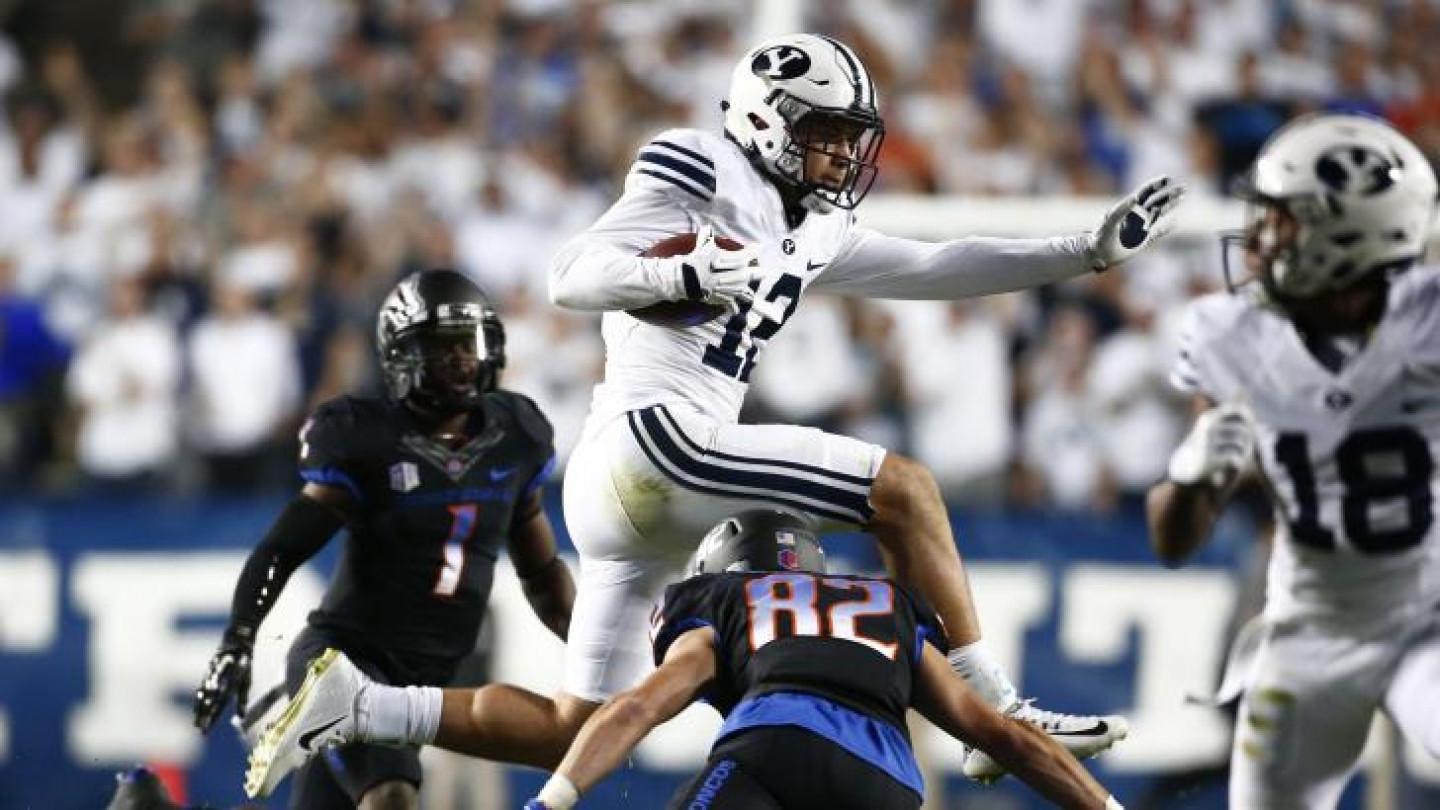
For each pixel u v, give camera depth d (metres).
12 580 29.17
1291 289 15.36
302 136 37.38
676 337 15.82
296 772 18.20
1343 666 15.93
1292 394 15.56
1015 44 38.31
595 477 15.96
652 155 15.85
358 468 17.58
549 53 38.50
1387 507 15.46
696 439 15.47
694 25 39.03
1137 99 38.19
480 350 17.59
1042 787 14.09
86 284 34.72
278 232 34.97
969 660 15.59
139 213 35.25
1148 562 29.22
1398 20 39.44
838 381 32.31
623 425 15.70
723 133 16.52
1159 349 33.28
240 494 32.47
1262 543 28.06
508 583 27.97
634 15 38.97
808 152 16.08
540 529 18.56
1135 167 37.59
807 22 38.00
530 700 16.33
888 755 13.80
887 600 14.43
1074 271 16.94
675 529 15.83
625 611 16.44
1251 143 38.12
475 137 37.38
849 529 15.85
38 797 28.88
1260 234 15.38
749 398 32.28
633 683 16.50
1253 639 16.66
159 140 37.06
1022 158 36.97
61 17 39.97
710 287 14.83
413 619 17.72
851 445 15.67
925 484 15.70
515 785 27.64
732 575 14.60
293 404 32.81
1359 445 15.45
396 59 38.53
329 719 15.66
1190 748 28.92
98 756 28.94
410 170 36.44
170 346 33.00
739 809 13.34
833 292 17.19
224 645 16.95
